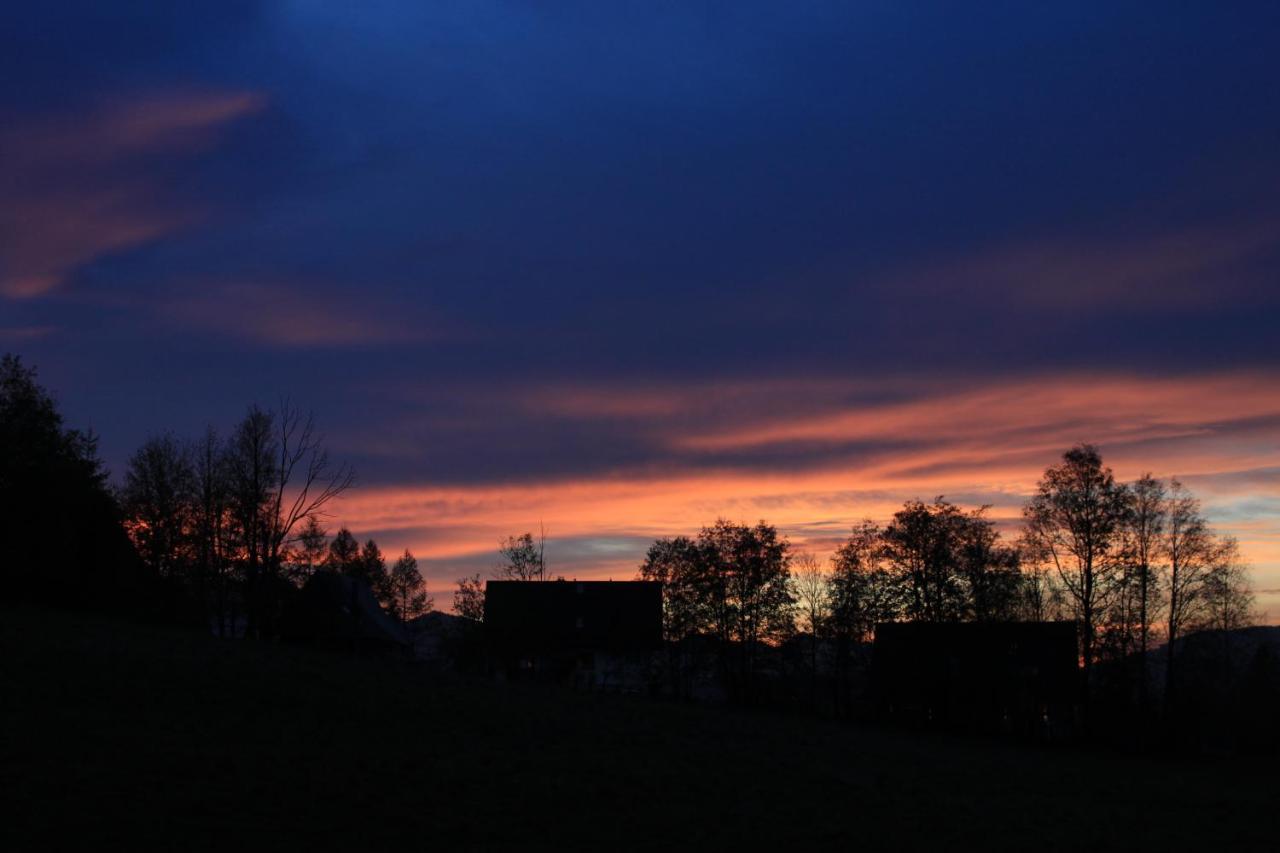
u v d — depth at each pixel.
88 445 68.38
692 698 93.25
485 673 91.44
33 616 53.91
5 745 29.00
